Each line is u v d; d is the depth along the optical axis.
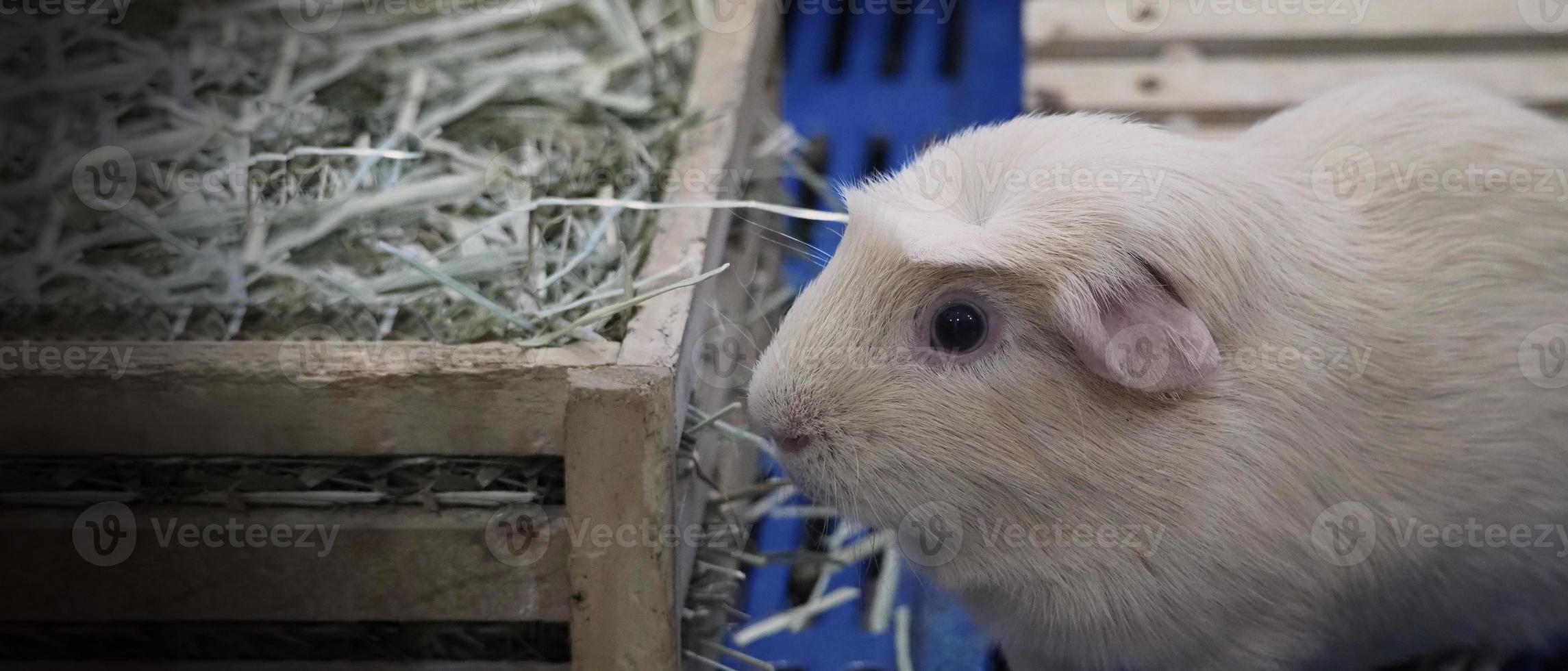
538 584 0.38
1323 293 0.38
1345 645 0.42
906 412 0.38
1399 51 0.58
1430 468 0.39
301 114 0.45
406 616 0.38
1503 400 0.39
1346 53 0.58
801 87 0.61
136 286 0.40
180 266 0.40
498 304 0.40
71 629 0.40
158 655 0.40
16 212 0.42
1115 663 0.40
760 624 0.46
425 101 0.46
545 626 0.40
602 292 0.40
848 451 0.38
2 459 0.38
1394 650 0.44
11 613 0.39
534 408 0.37
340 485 0.38
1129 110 0.56
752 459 0.49
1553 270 0.39
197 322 0.39
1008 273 0.37
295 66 0.47
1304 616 0.39
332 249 0.41
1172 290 0.37
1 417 0.37
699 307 0.40
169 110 0.45
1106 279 0.36
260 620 0.39
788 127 0.54
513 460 0.38
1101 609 0.39
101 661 0.40
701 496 0.42
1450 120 0.41
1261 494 0.38
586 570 0.37
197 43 0.48
